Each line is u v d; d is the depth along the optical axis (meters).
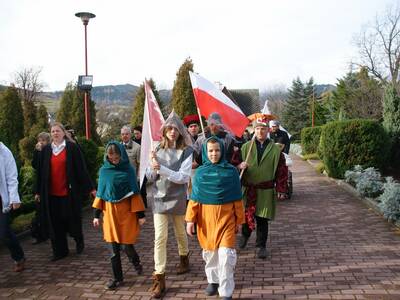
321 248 6.31
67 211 6.12
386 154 13.12
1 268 5.85
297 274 5.26
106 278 5.37
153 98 5.41
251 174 5.86
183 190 5.01
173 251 6.38
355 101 31.69
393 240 6.64
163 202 4.91
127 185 5.03
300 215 8.61
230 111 6.67
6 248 6.76
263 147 5.93
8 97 25.72
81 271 5.65
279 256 5.98
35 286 5.17
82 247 6.43
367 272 5.25
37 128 28.83
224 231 4.46
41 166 6.13
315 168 17.95
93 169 9.95
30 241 7.23
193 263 5.80
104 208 5.12
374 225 7.62
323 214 8.65
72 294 4.90
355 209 9.05
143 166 5.23
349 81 39.56
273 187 5.89
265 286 4.91
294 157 26.98
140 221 5.19
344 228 7.46
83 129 26.77
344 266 5.49
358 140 12.84
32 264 5.99
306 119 49.56
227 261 4.36
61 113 27.34
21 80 47.84
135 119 26.59
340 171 13.21
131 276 5.40
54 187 6.09
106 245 6.81
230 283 4.39
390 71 39.09
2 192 5.42
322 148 13.87
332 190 11.73
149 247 6.63
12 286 5.19
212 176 4.50
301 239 6.84
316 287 4.83
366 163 12.88
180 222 5.29
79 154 6.25
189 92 26.19
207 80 6.80
